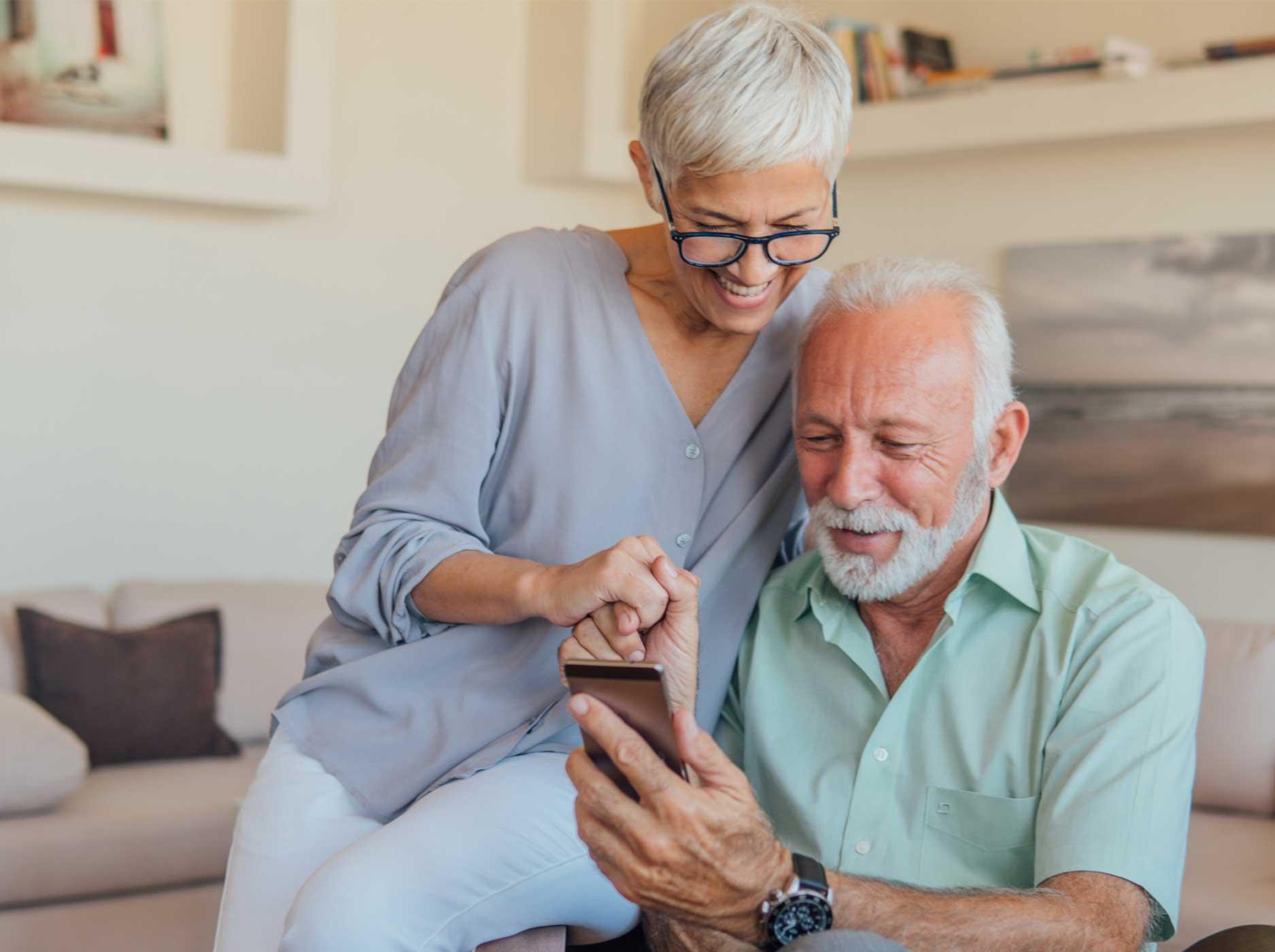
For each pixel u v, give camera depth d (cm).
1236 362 452
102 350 467
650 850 128
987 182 500
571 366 170
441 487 169
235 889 168
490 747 164
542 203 550
